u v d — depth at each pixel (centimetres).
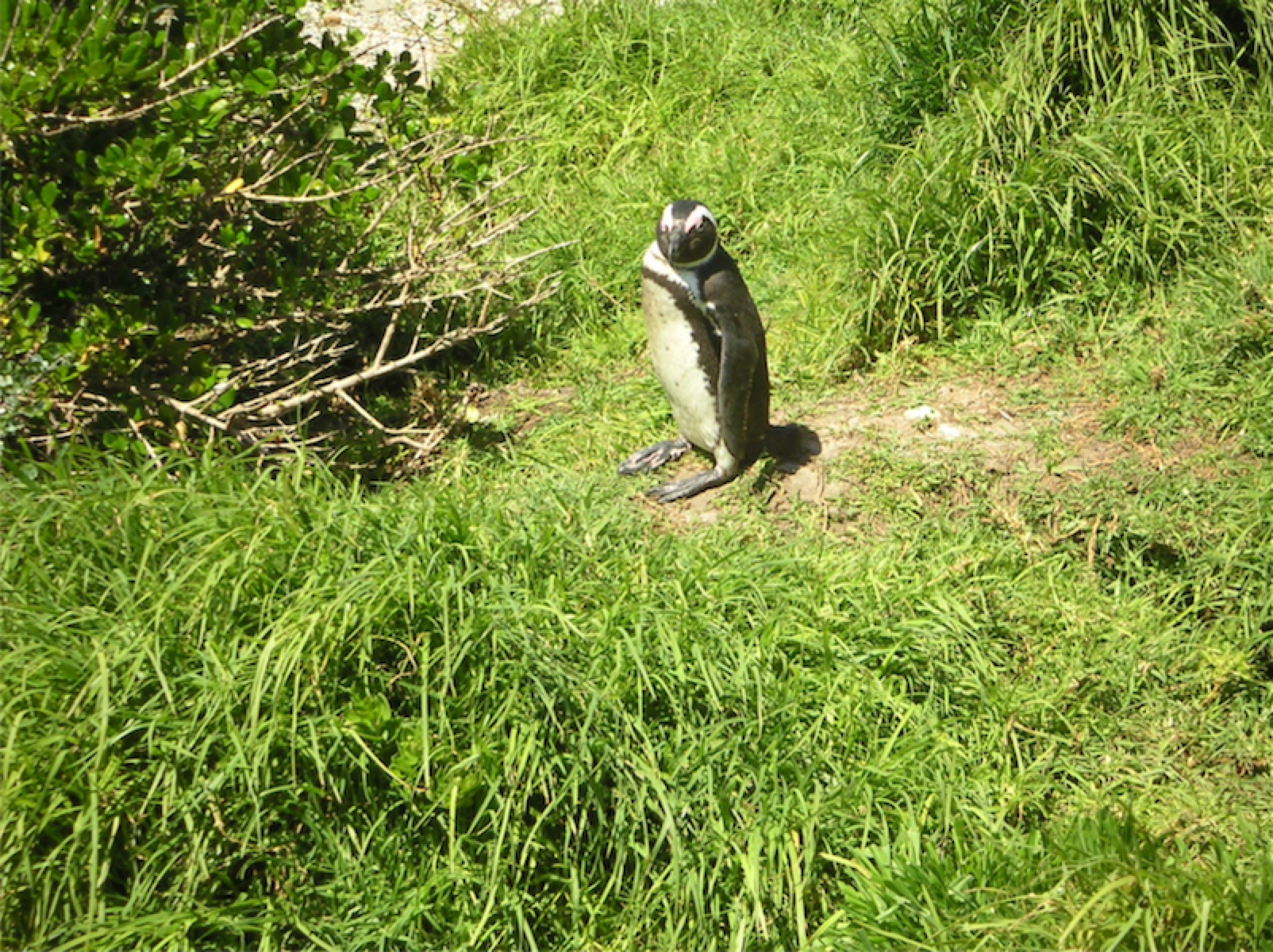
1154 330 1084
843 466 965
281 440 997
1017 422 1005
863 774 701
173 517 760
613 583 768
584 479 970
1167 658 815
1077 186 1119
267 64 927
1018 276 1112
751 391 927
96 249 867
